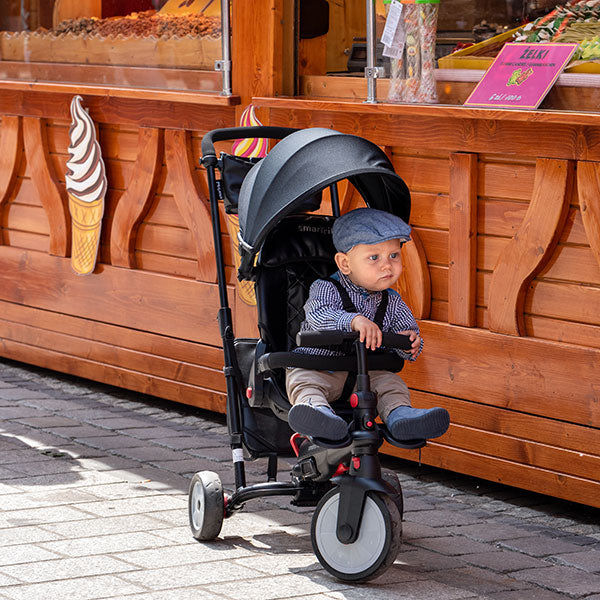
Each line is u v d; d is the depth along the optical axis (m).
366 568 4.61
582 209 5.76
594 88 5.78
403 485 6.54
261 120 7.25
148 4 8.14
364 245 4.86
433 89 6.42
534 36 6.21
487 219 6.26
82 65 8.37
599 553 5.36
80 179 8.40
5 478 6.21
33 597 4.39
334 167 4.77
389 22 6.50
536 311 6.09
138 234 8.25
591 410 5.85
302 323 5.16
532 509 6.15
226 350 5.41
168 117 7.80
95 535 5.28
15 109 8.83
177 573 4.75
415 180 6.54
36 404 8.10
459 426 6.43
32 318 9.06
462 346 6.38
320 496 5.15
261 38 7.20
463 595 4.61
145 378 8.23
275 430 5.32
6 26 8.92
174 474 6.45
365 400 4.66
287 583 4.66
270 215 4.81
